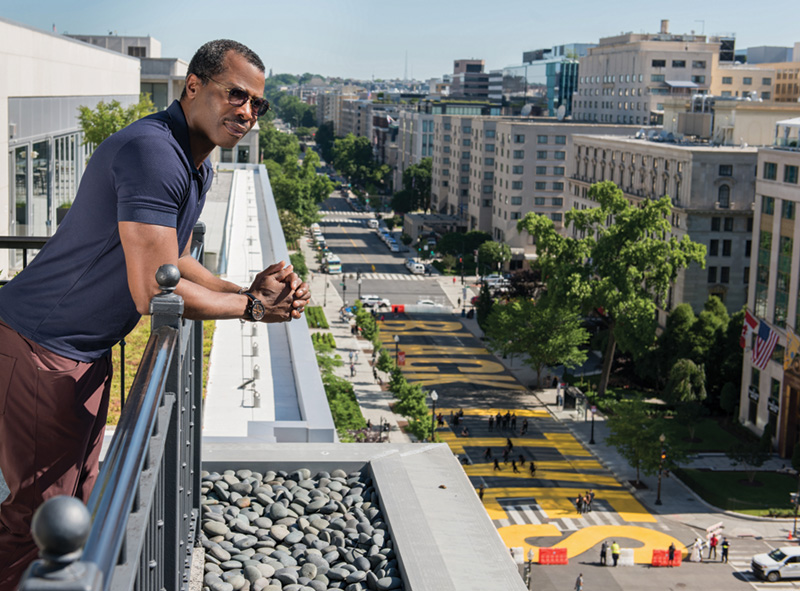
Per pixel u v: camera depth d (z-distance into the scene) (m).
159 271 3.41
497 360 84.62
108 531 2.05
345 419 48.56
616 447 56.72
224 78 3.82
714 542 45.25
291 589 5.45
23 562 3.93
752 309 64.12
